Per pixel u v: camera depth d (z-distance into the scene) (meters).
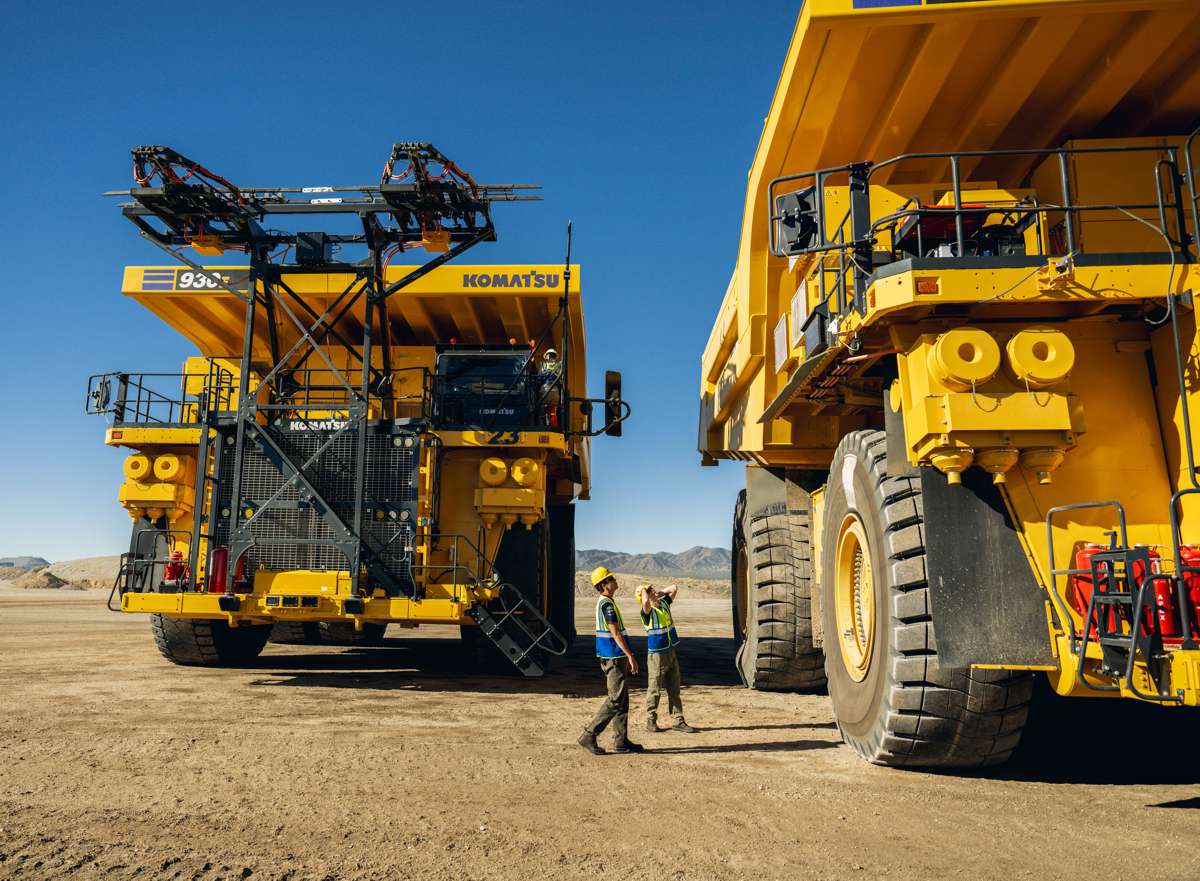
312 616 7.46
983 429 3.73
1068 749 4.91
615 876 2.85
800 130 5.14
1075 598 3.75
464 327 9.93
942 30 4.15
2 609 22.20
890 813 3.61
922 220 4.29
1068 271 3.79
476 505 8.27
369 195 8.19
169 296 9.18
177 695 6.95
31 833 3.25
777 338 6.15
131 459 8.21
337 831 3.32
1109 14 3.97
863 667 4.70
